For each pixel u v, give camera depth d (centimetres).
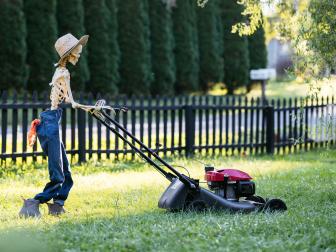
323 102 2142
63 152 998
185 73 3875
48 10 3200
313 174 1487
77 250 733
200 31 4000
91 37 3391
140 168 1600
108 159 1709
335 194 1185
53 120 976
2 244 760
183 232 800
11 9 3061
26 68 3130
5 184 1319
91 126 1677
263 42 4312
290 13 1391
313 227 848
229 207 981
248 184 1003
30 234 806
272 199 1000
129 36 3562
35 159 1594
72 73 3228
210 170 1016
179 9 3841
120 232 820
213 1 4012
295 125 2075
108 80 3409
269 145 2025
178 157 1812
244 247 731
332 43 1131
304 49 1184
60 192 1004
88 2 3394
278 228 836
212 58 4006
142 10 3588
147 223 882
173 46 3803
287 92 4394
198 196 981
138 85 3584
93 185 1301
